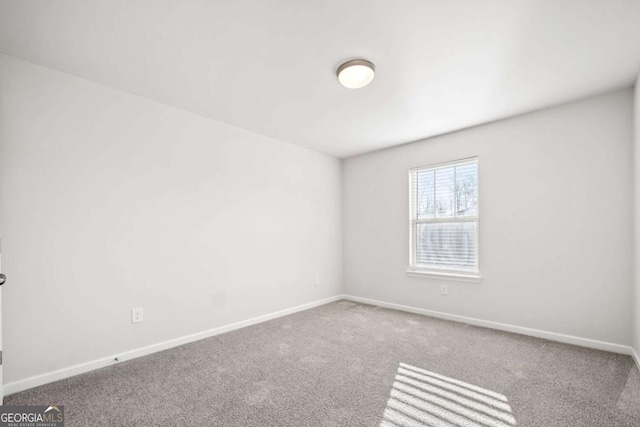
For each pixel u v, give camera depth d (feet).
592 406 5.85
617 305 8.48
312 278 13.94
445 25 5.76
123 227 8.23
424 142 12.72
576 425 5.30
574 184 9.19
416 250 13.10
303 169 13.71
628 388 6.48
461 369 7.45
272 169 12.35
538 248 9.80
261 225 11.83
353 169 15.34
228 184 10.78
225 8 5.28
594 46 6.42
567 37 6.12
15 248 6.59
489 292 10.80
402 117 10.36
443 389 6.51
